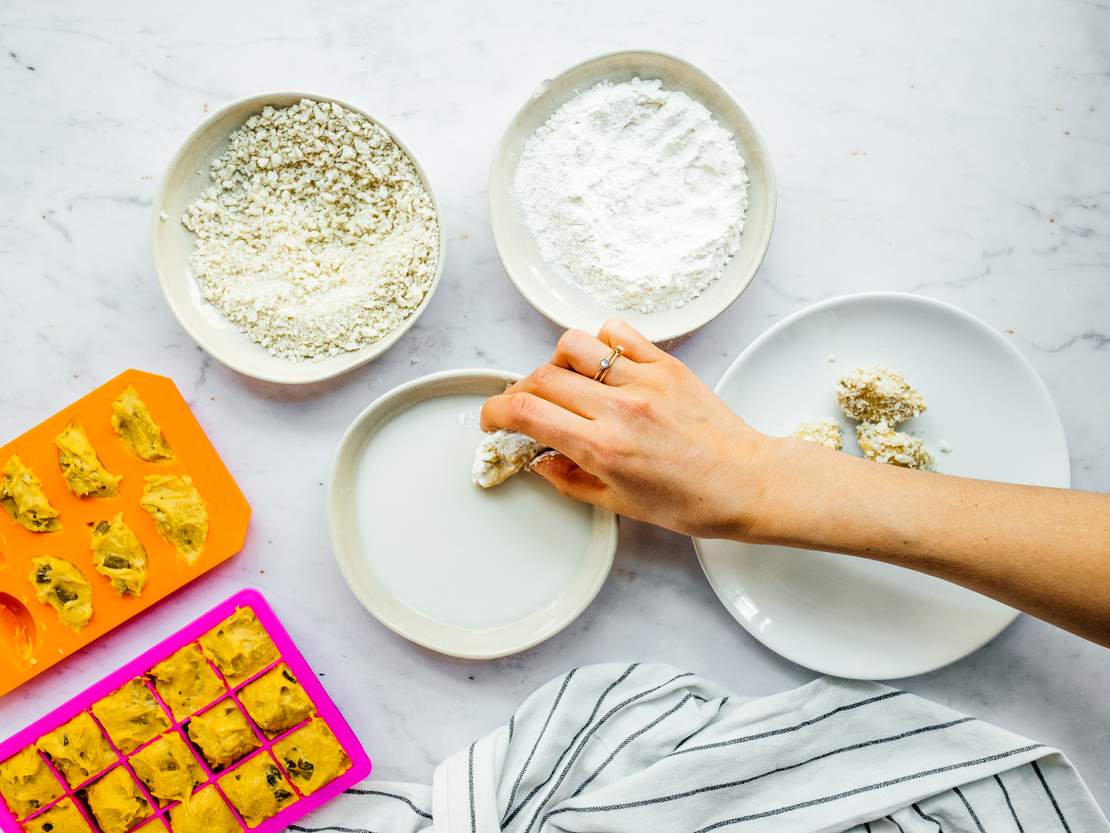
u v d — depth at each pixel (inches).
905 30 39.8
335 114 36.6
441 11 39.4
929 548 31.6
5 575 37.9
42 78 39.4
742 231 38.0
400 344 39.8
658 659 39.9
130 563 38.0
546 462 36.3
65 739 36.9
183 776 37.1
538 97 37.1
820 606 38.6
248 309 37.9
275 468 39.8
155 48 39.4
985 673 39.8
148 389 37.9
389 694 39.8
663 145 37.6
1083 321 40.0
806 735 38.0
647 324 38.4
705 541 37.9
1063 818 37.3
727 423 32.8
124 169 39.7
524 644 36.9
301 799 37.0
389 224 38.3
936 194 40.1
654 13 39.6
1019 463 38.0
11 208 39.5
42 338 39.6
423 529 39.3
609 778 38.6
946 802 37.8
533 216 38.5
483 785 37.3
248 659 37.1
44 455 37.9
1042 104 40.0
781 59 39.8
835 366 38.7
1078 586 30.2
